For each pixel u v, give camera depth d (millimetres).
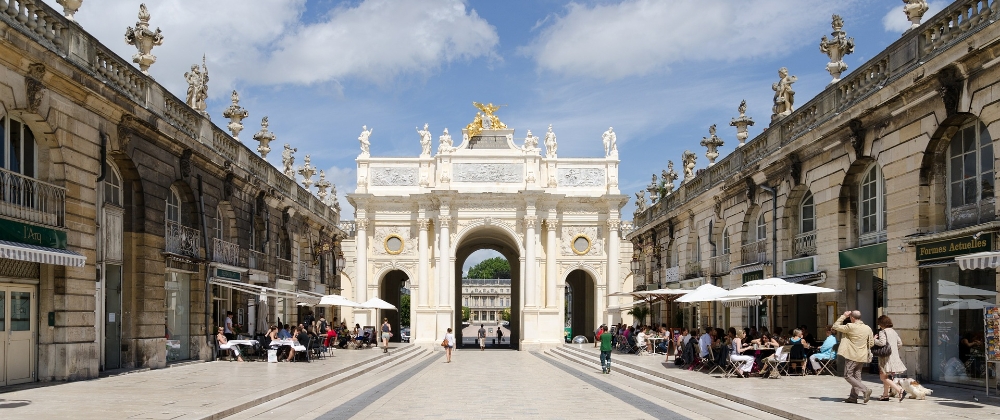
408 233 61469
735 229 33875
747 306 32906
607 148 62656
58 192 19797
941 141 19547
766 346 24516
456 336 69625
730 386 20609
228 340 32250
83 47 20906
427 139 62062
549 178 61656
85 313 20938
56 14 19438
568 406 18250
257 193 36656
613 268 61094
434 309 59719
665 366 29812
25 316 19469
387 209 61719
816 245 26266
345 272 68000
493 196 60281
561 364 39000
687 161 43781
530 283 59562
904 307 20688
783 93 30078
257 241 37656
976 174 18562
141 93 24547
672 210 43969
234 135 37531
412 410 17281
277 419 15438
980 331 18156
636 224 56500
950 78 18469
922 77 19219
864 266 23078
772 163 29016
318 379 23375
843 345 16500
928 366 20047
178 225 27750
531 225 59844
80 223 20719
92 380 20891
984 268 16922
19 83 18078
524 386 24453
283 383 21031
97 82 21016
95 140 21562
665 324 47500
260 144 43312
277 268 40375
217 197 31453
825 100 25328
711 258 37188
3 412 14500
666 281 46000
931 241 19312
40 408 15070
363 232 61062
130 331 24516
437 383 25656
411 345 56375
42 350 19906
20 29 17438
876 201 23266
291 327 40656
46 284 19969
